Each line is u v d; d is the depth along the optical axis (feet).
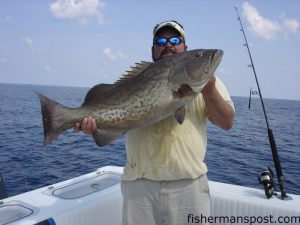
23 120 39.14
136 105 4.59
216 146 23.49
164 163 4.82
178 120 4.48
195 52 4.51
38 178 14.75
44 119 4.49
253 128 36.96
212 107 4.70
